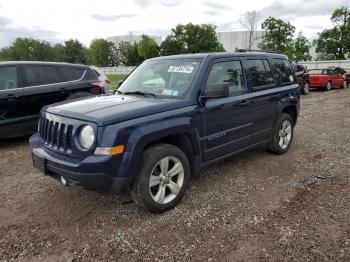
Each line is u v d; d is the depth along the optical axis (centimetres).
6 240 335
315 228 350
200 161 431
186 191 447
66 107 386
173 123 382
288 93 607
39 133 422
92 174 333
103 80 860
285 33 3731
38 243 330
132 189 367
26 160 602
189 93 420
